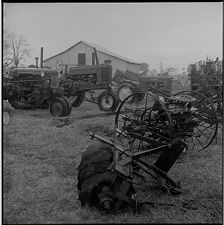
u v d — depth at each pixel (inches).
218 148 277.0
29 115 414.9
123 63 979.9
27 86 446.6
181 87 1000.9
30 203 160.9
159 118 233.3
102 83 487.8
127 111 340.2
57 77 462.3
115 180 141.7
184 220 146.8
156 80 702.5
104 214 147.0
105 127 338.6
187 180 199.3
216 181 197.9
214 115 275.1
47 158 236.5
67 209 154.3
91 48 931.3
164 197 170.7
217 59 546.0
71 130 324.8
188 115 236.4
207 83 479.8
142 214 150.2
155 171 169.2
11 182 185.2
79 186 164.2
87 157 163.9
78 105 535.8
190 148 277.1
